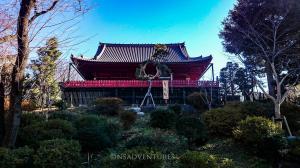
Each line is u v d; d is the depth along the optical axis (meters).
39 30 7.62
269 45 16.94
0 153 7.97
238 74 23.97
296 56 16.38
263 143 10.68
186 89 25.17
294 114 14.80
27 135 10.23
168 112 14.50
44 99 16.80
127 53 34.62
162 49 25.98
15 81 8.36
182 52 34.25
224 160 9.41
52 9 7.76
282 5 16.73
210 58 28.12
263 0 17.95
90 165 9.70
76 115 15.29
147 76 25.59
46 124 10.90
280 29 16.72
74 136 10.66
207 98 20.72
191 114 18.41
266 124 11.03
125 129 13.94
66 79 20.91
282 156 10.62
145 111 19.88
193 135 11.62
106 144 10.79
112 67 30.39
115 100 19.22
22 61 7.98
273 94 18.38
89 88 25.70
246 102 16.47
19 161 8.02
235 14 18.73
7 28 6.92
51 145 8.51
